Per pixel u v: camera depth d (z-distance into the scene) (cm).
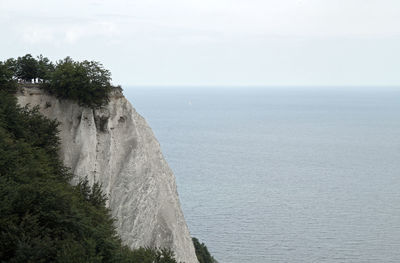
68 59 5997
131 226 5284
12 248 3106
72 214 3628
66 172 5081
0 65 5419
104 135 5616
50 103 5619
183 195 13625
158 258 4228
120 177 5491
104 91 5622
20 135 4844
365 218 11725
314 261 9112
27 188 3544
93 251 3272
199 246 8025
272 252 9494
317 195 13975
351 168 18238
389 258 9306
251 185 15138
